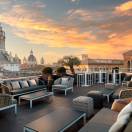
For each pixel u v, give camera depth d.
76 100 4.09
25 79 7.05
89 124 2.53
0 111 4.48
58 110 3.42
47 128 2.54
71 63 11.34
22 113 4.37
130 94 4.20
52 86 7.21
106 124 2.52
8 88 5.38
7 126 3.49
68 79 7.52
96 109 4.72
